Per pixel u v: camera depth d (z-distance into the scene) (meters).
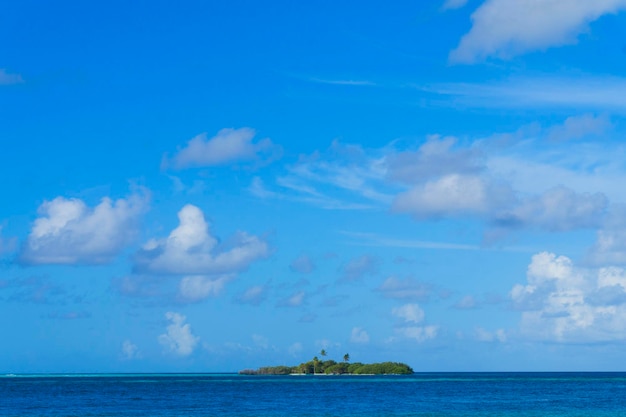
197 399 158.88
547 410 120.19
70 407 131.25
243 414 112.44
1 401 152.25
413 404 138.62
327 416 108.25
